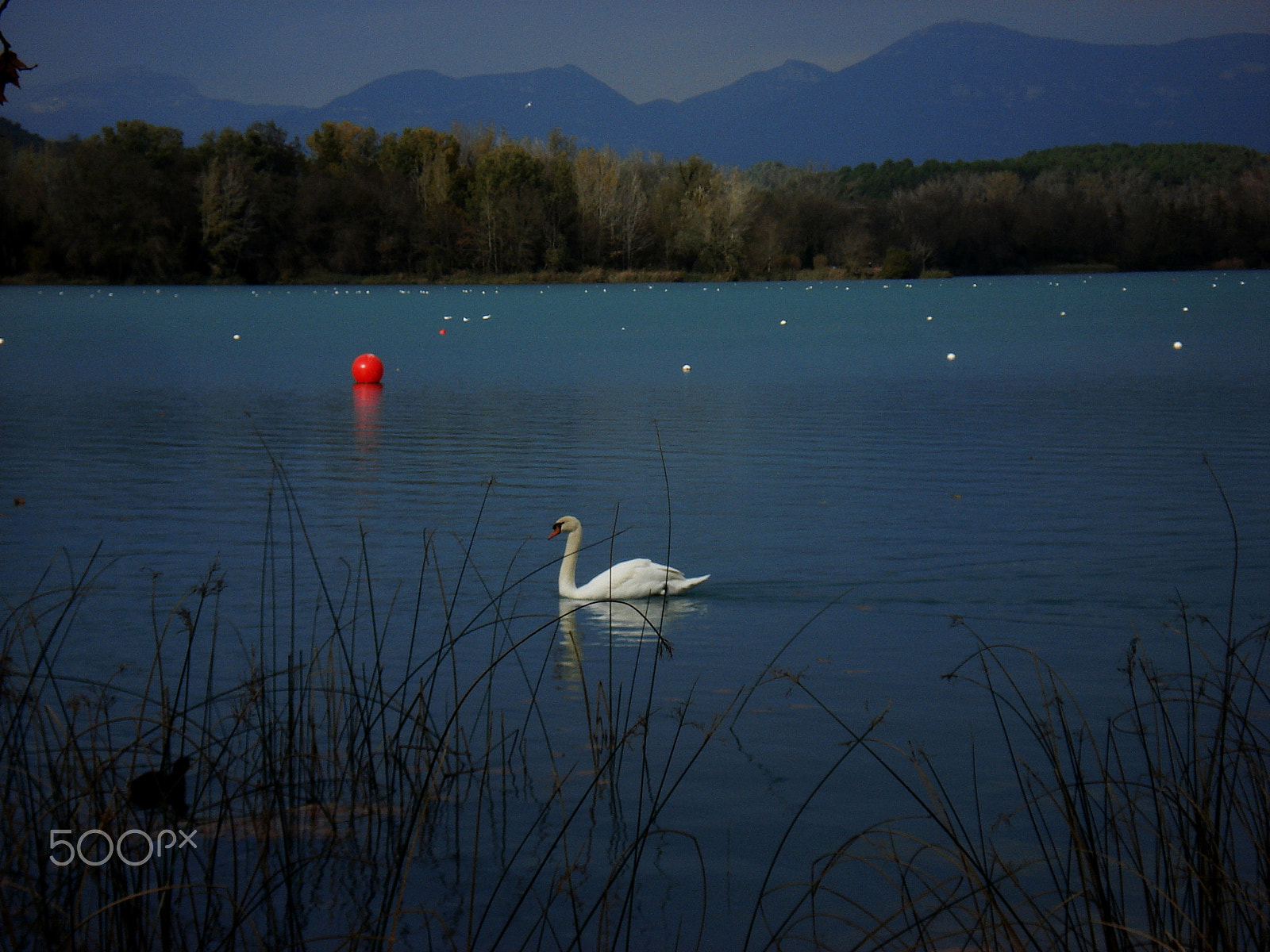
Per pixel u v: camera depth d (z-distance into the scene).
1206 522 13.29
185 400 24.83
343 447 18.81
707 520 13.70
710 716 7.77
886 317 54.22
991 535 12.83
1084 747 7.18
